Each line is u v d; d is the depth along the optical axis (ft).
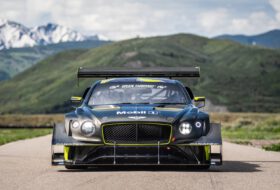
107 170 48.37
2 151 77.87
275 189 37.76
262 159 64.23
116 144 46.01
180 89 53.67
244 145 97.91
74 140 46.68
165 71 57.67
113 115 46.91
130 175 44.19
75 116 47.78
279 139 133.18
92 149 46.60
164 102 51.62
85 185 39.17
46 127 425.28
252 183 40.50
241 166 53.88
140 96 52.26
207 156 46.85
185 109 49.03
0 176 44.70
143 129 46.16
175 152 46.26
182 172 46.47
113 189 37.19
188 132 46.26
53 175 45.09
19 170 49.21
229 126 264.72
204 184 39.65
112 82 54.44
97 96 52.60
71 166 49.11
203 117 47.52
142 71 57.82
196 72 57.41
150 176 43.60
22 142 108.37
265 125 269.44
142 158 45.93
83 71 57.77
